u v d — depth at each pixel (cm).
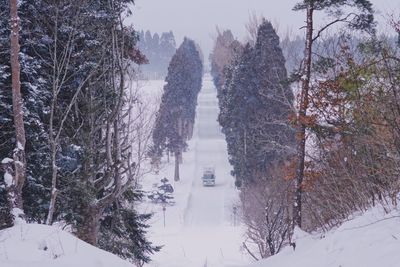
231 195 7656
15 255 1304
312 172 2239
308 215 2680
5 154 2225
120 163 2355
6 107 2131
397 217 1411
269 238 2959
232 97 7088
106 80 2598
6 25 2219
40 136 2284
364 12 1966
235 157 7550
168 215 6725
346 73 1930
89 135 2434
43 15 2355
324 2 2014
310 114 2217
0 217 1664
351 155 1991
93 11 2439
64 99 2552
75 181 2330
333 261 1378
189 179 8825
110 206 2725
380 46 1688
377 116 1706
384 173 1678
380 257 1197
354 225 1558
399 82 1569
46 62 2292
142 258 2889
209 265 4138
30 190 2336
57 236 1513
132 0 2439
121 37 2525
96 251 1545
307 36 2138
